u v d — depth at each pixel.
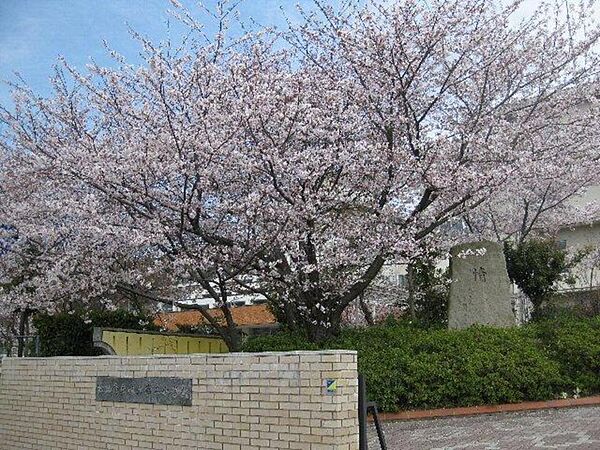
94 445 7.64
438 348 10.17
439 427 8.74
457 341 10.29
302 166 10.27
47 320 13.71
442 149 10.96
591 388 10.04
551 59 12.59
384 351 10.16
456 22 11.05
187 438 6.48
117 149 11.19
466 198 11.20
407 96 11.52
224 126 10.34
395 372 9.60
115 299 15.45
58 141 11.82
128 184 10.54
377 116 11.36
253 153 10.52
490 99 12.53
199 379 6.45
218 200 11.27
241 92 10.52
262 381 5.88
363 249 11.23
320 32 11.83
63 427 8.17
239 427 6.01
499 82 12.49
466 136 11.41
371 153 10.92
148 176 10.63
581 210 17.36
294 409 5.60
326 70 11.73
